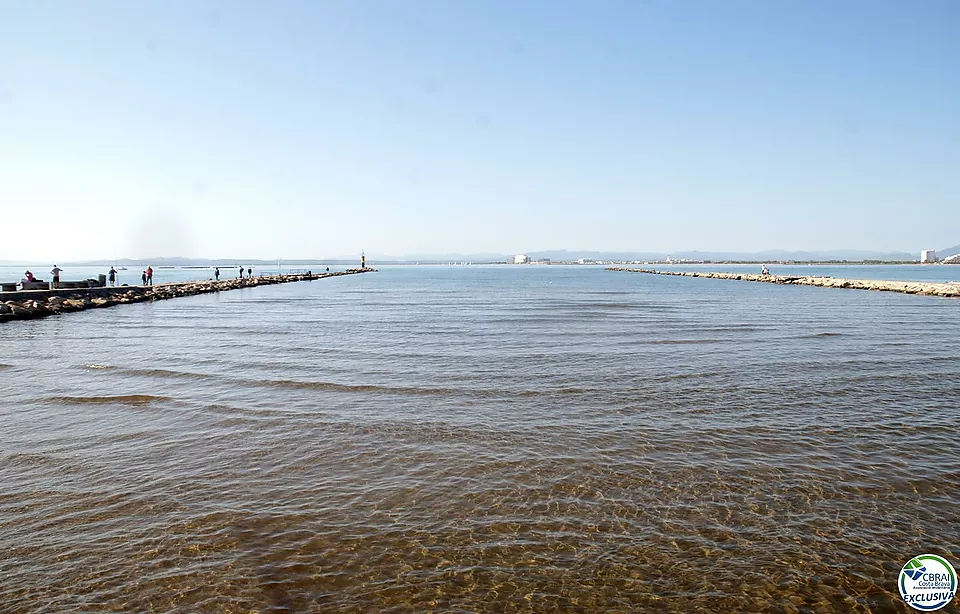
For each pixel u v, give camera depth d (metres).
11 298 33.91
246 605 5.16
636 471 8.10
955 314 31.95
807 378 14.16
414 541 6.21
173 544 6.14
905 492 7.45
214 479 7.81
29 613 5.02
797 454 8.79
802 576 5.64
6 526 6.51
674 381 13.85
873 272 155.00
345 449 8.97
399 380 13.99
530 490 7.48
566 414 10.94
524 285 83.06
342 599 5.26
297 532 6.39
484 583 5.50
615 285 81.56
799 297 49.84
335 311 36.12
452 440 9.39
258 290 65.38
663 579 5.58
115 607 5.12
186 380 13.91
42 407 11.37
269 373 14.84
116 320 29.66
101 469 8.15
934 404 11.66
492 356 17.62
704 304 41.69
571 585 5.48
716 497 7.29
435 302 45.41
